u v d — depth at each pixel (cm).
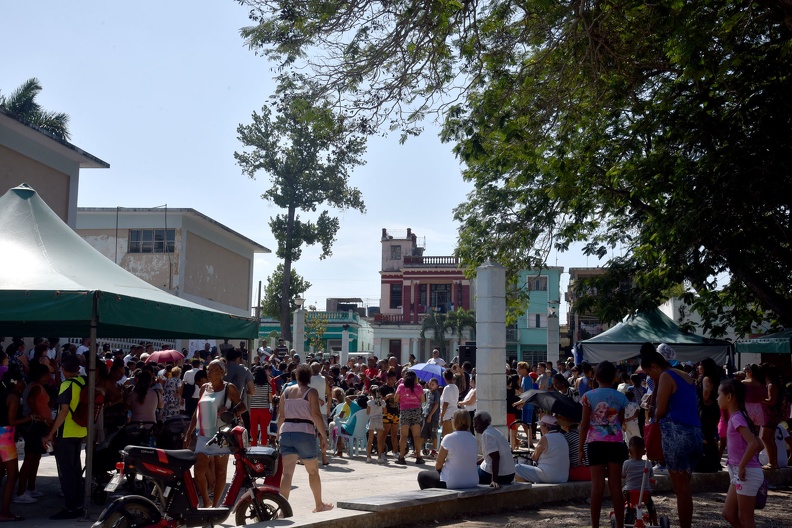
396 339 6184
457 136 1327
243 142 4353
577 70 1264
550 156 1459
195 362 1750
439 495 928
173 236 3325
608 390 836
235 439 804
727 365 1780
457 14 1224
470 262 2175
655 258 1443
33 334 1316
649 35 1254
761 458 1402
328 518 791
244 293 4144
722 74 1169
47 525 841
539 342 5947
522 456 1236
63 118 3919
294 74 1272
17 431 1077
